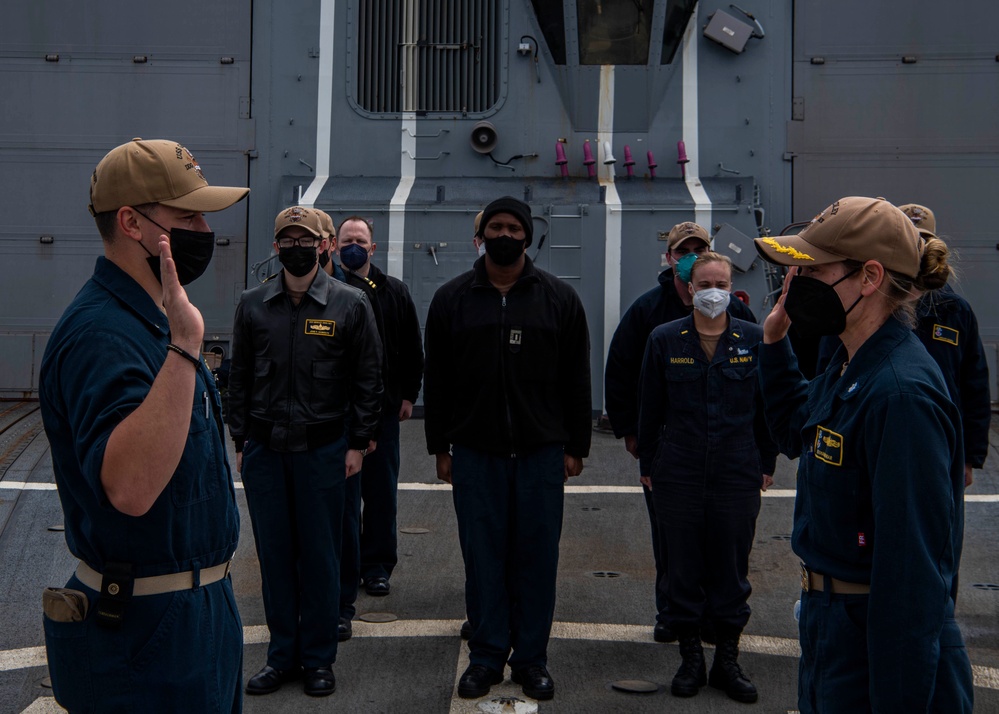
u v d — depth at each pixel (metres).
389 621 4.61
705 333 3.97
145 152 2.17
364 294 4.11
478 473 3.85
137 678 2.08
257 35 8.62
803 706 2.35
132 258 2.18
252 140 8.60
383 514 5.01
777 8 8.49
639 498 6.38
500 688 3.89
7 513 5.82
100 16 8.66
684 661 3.88
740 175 8.44
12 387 8.59
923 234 3.40
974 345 4.21
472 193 8.30
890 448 2.08
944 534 2.06
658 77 8.47
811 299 2.30
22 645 4.25
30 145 8.66
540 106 8.50
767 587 5.02
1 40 8.68
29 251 8.63
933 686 2.03
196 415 2.19
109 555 2.10
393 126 8.55
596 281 8.02
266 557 3.89
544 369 3.84
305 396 3.87
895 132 8.45
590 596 4.93
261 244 8.54
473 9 8.55
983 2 8.41
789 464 7.17
